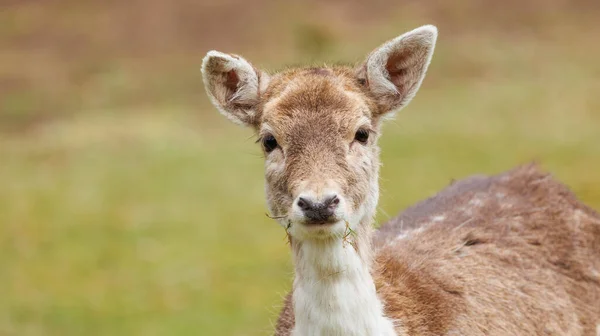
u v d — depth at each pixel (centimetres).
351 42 4169
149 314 1900
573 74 3688
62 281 2102
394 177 2580
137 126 3384
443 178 2562
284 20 4541
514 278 1121
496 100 3412
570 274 1167
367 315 967
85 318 1900
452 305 1065
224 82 1068
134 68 4162
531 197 1224
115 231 2397
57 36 4556
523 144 2875
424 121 3177
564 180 2503
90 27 4644
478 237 1149
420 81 1060
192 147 3117
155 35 4541
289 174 952
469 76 3762
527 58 3944
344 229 930
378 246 1126
